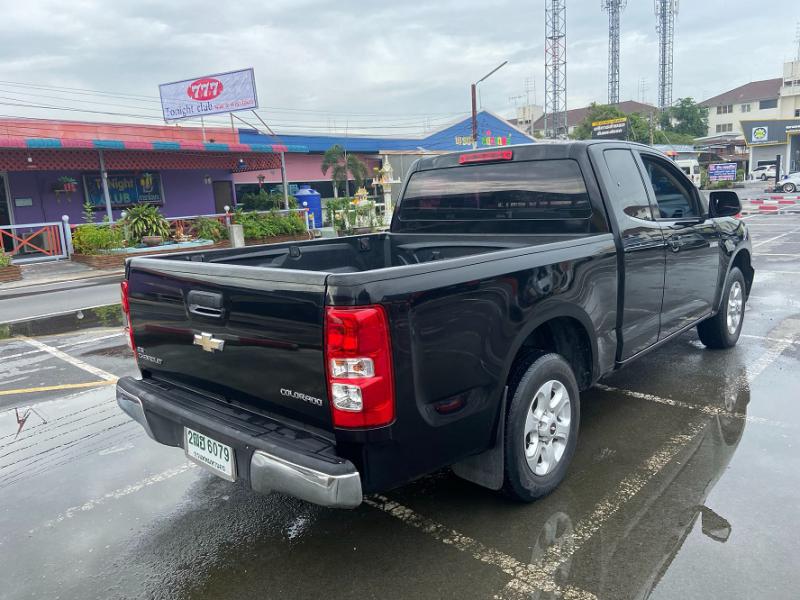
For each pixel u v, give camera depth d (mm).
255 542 3145
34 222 19578
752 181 58406
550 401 3359
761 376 5230
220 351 2877
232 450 2705
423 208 4801
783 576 2674
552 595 2619
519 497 3234
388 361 2396
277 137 30531
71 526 3385
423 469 2664
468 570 2814
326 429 2504
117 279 14523
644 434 4172
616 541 2975
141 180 22453
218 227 20312
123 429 4789
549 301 3232
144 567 2980
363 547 3043
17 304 11422
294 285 2471
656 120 77562
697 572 2719
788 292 8727
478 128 43625
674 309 4668
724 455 3814
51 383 6066
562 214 4012
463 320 2727
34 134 19031
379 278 2398
